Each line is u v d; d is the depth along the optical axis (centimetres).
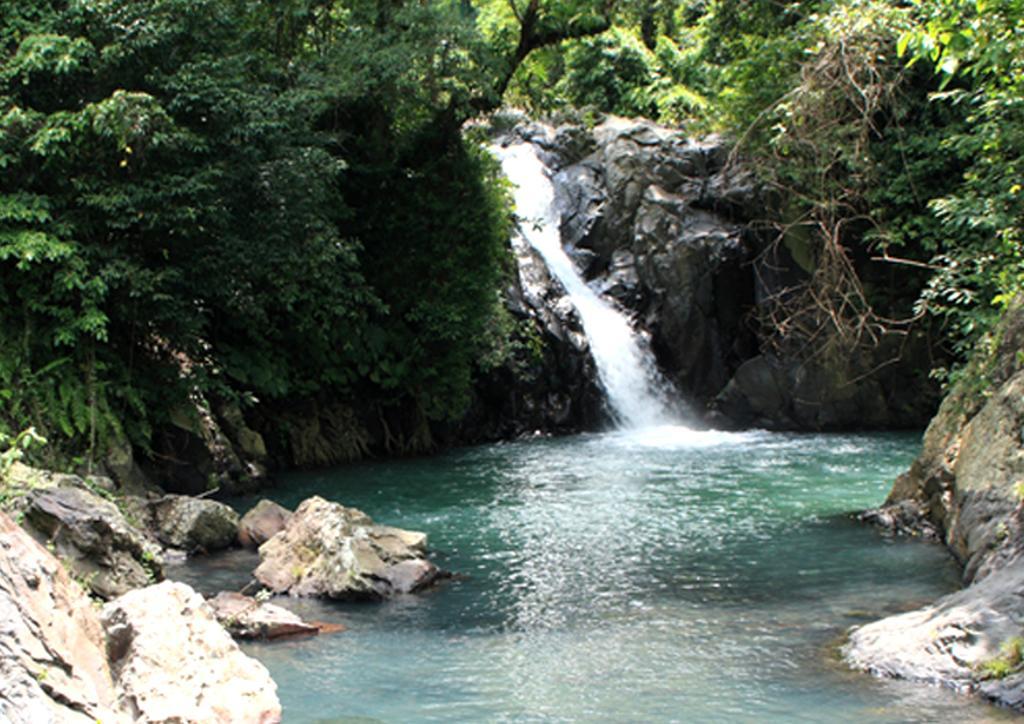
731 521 1334
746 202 2523
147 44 1468
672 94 3300
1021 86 1220
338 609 949
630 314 2625
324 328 1908
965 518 1013
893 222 2212
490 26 2517
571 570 1086
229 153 1570
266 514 1266
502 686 716
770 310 2477
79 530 911
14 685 484
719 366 2544
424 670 757
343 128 2130
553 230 2759
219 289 1577
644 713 655
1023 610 712
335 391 2072
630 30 3694
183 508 1231
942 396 2412
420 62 1989
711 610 916
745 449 2083
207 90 1519
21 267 1336
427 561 1062
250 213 1636
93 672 551
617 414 2497
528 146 2928
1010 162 1383
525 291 2455
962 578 962
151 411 1565
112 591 903
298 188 1656
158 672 596
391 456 2095
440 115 2198
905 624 768
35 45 1399
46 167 1402
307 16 2083
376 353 2070
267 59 1938
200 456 1603
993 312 1301
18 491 966
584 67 3478
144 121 1398
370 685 721
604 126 2922
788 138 1384
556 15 2242
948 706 644
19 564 551
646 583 1023
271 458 1905
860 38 1262
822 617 880
